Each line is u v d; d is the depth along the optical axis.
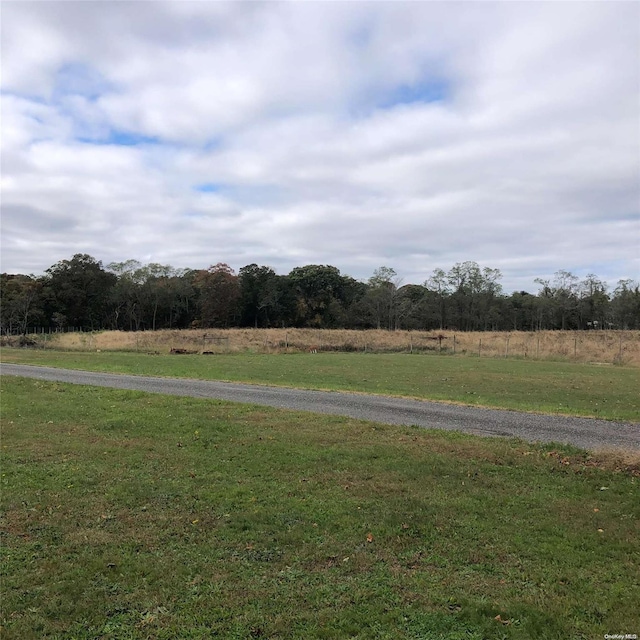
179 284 89.69
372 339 46.53
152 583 4.34
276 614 3.87
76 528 5.48
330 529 5.43
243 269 90.12
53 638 3.60
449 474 7.32
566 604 3.97
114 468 7.64
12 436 9.66
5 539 5.20
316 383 18.91
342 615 3.84
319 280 90.50
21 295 75.94
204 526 5.53
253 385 17.78
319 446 8.87
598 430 10.49
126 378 19.56
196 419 11.10
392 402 14.01
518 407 13.38
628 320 75.94
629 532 5.34
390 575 4.46
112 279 89.50
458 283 84.19
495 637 3.58
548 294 85.31
